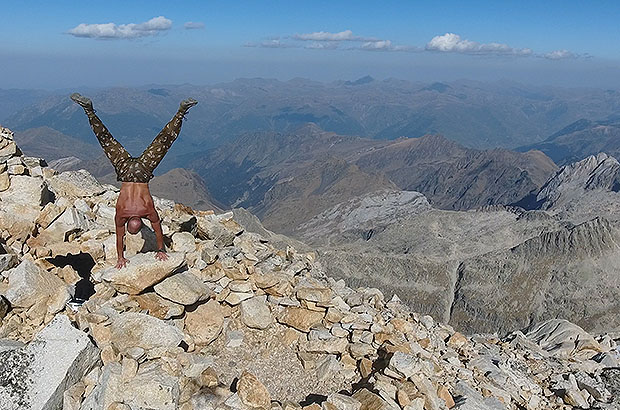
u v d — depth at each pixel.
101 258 17.88
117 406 11.77
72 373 11.88
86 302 14.71
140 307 15.59
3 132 22.72
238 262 20.14
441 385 15.67
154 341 13.98
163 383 12.59
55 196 21.81
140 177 14.77
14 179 19.47
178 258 15.87
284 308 18.20
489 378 18.55
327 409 13.20
